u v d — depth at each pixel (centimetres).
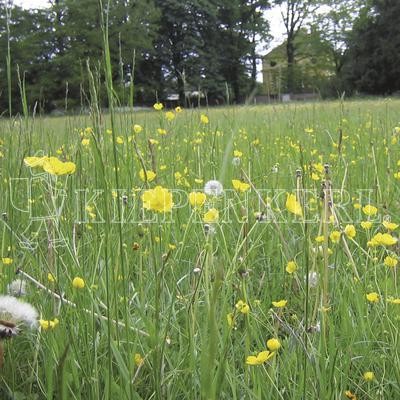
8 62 189
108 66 145
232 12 5278
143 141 494
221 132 541
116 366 183
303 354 166
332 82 4766
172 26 4884
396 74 4575
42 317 178
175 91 4762
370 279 243
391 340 189
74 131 382
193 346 162
